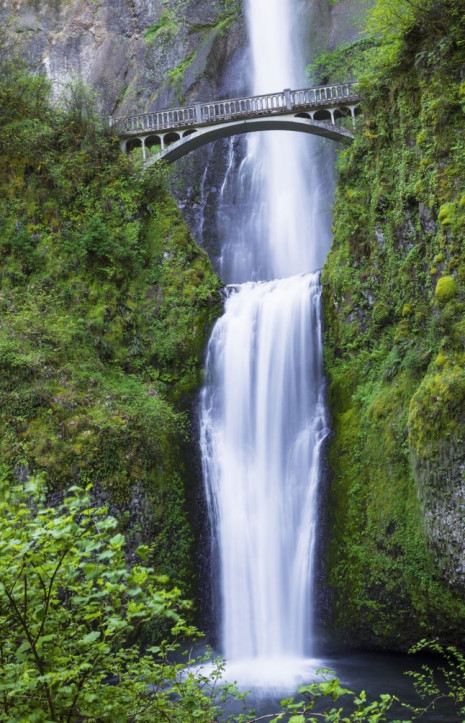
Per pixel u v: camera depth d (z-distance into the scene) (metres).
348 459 16.48
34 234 20.86
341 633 15.33
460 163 15.76
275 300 20.03
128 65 37.75
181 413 19.06
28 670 4.47
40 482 5.33
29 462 15.75
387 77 18.95
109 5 39.09
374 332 17.73
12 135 21.67
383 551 14.86
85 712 4.89
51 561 4.68
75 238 21.12
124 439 16.92
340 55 31.66
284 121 22.52
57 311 19.75
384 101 19.11
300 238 30.19
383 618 14.76
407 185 17.23
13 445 16.02
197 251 22.16
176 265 21.59
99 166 22.42
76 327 19.48
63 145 22.44
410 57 18.05
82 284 20.55
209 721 6.12
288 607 16.14
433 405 13.78
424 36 17.67
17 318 18.70
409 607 14.34
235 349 19.77
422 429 13.91
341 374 18.00
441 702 11.66
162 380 19.98
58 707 4.93
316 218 29.91
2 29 29.77
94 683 5.25
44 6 39.56
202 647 16.09
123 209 22.05
